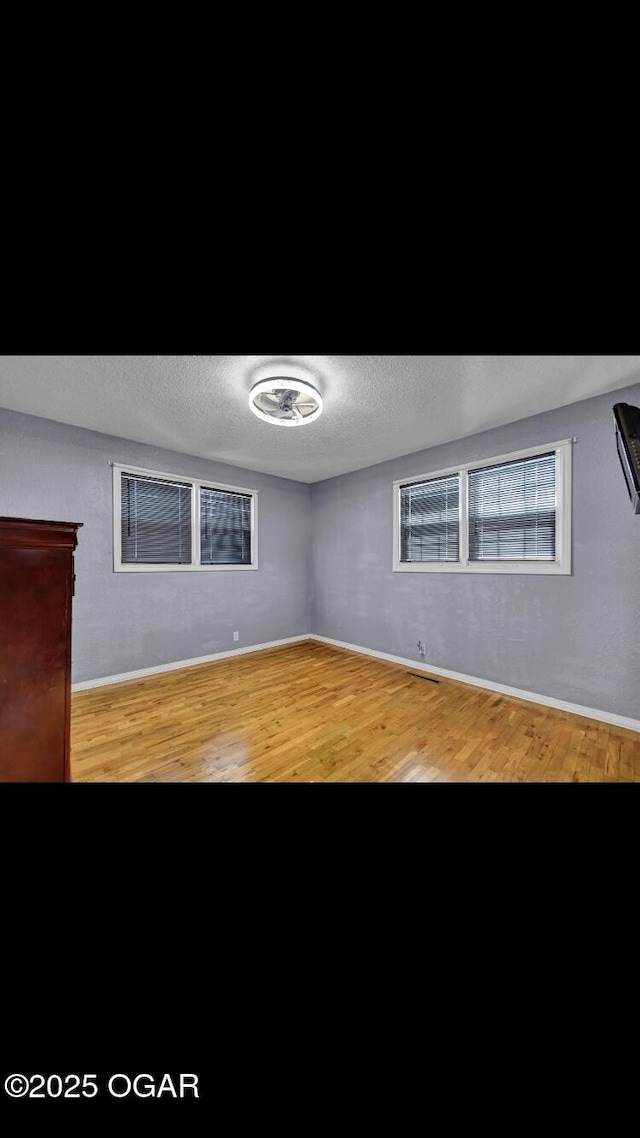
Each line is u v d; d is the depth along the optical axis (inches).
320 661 164.6
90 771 76.6
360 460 165.9
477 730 97.6
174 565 154.4
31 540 47.0
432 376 94.2
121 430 131.7
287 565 196.7
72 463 127.6
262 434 135.0
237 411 115.0
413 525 157.9
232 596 173.9
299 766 79.1
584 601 109.0
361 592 179.2
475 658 134.3
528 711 110.7
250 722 102.0
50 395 104.6
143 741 90.4
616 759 83.0
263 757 82.9
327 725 100.1
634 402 100.0
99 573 134.3
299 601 202.7
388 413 116.5
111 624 137.2
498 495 129.1
